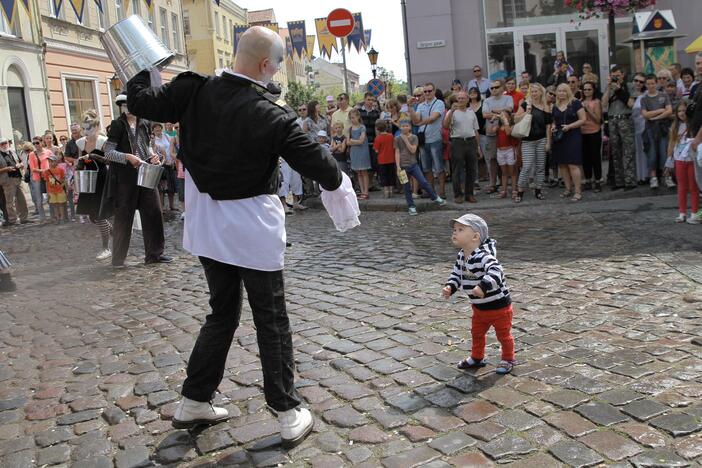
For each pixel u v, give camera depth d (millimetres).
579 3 12750
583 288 5453
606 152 11945
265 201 3068
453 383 3721
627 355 3930
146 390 3990
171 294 6422
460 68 16656
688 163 7770
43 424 3641
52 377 4336
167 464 3098
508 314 3754
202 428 3420
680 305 4816
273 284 3119
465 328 4668
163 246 8180
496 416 3285
